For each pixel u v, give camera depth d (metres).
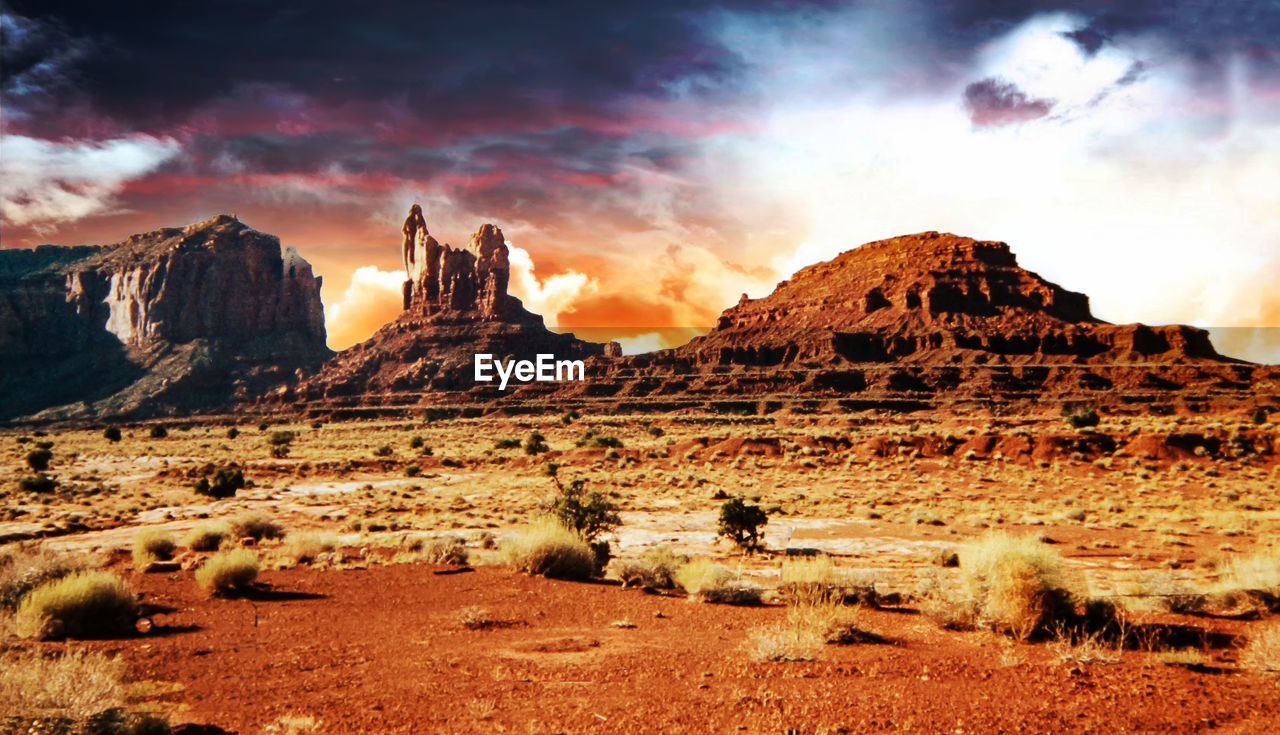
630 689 9.93
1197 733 7.76
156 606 16.50
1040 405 140.38
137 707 8.96
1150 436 72.00
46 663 8.75
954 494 54.66
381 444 132.00
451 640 13.27
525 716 8.91
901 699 9.08
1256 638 10.80
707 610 15.73
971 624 13.03
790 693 9.47
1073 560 26.62
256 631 14.13
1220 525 35.50
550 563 20.84
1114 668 10.16
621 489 64.31
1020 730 7.91
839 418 141.88
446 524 41.56
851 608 14.45
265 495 65.00
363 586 18.98
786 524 39.94
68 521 45.06
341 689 10.23
